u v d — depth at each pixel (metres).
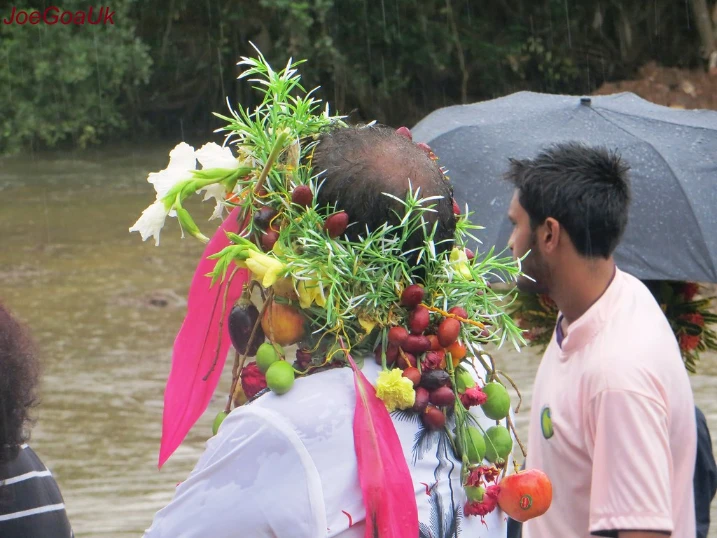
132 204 21.11
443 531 2.35
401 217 2.36
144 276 14.77
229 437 2.30
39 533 2.64
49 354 11.05
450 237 2.48
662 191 5.26
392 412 2.35
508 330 2.53
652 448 3.15
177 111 30.88
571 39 30.52
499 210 5.50
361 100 30.17
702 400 9.17
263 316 2.39
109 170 25.72
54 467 7.86
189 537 2.29
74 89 28.44
